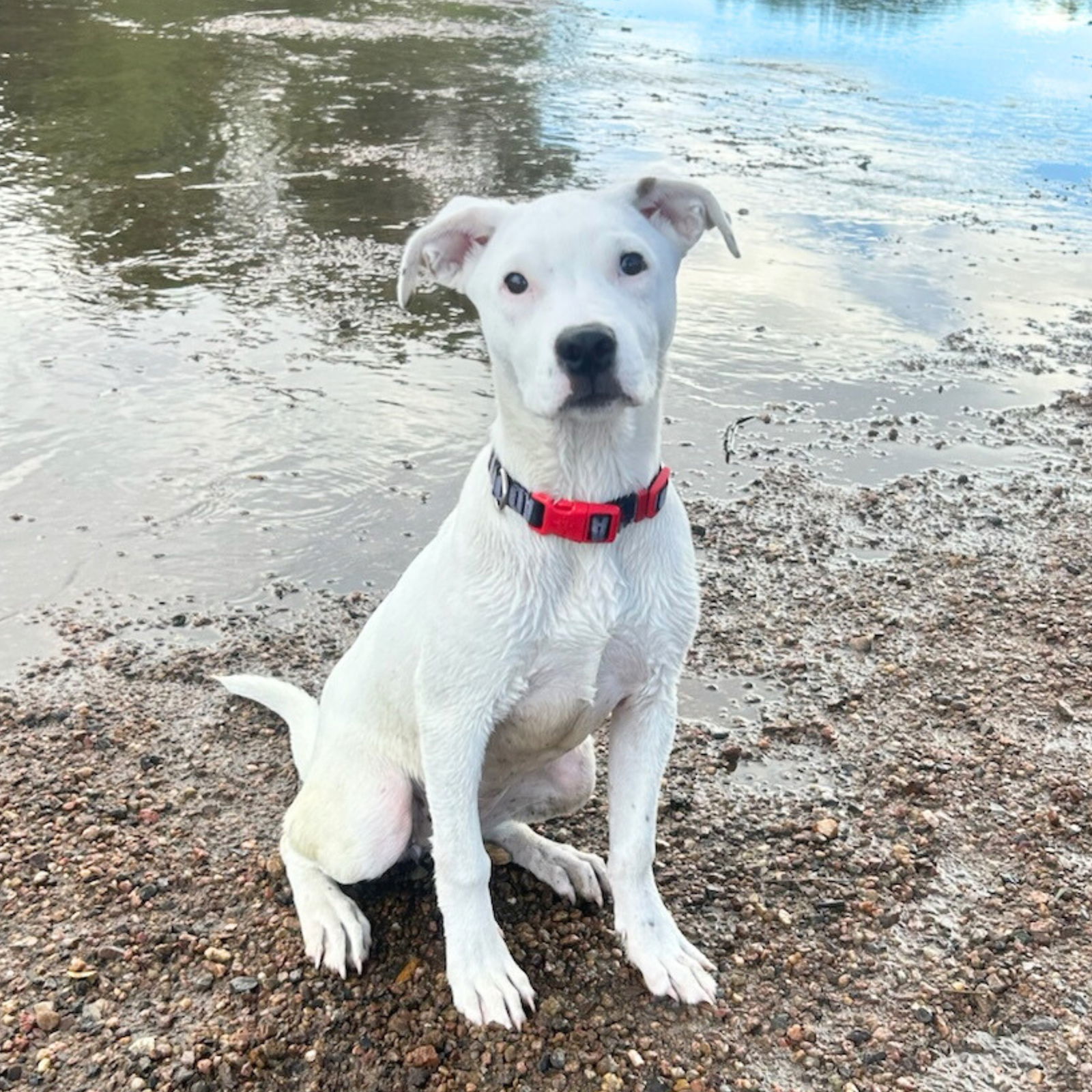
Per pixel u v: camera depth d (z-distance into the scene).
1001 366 2.02
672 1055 0.76
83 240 2.39
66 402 1.72
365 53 4.51
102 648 1.19
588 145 3.27
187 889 0.89
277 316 2.06
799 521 1.50
